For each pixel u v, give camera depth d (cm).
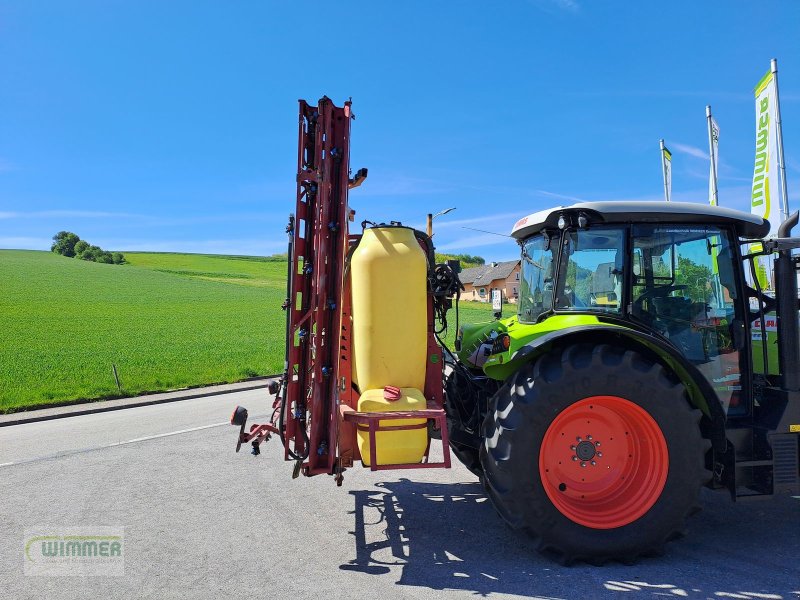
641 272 425
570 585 354
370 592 348
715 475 406
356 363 420
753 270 468
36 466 640
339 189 423
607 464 397
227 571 379
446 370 704
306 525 459
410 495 530
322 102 411
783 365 414
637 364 383
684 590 346
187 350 2078
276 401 499
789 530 436
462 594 344
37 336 2525
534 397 377
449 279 451
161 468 626
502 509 386
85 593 353
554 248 457
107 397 1159
